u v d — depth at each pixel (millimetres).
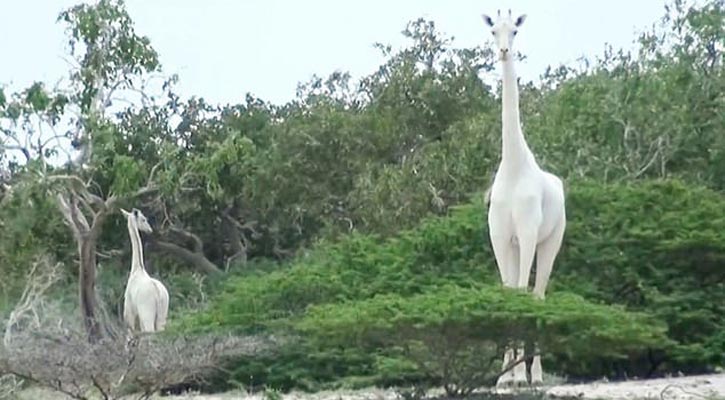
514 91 56688
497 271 70375
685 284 70812
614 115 104625
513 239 56656
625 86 105562
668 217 72438
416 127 131750
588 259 71562
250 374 65562
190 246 149500
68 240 119750
